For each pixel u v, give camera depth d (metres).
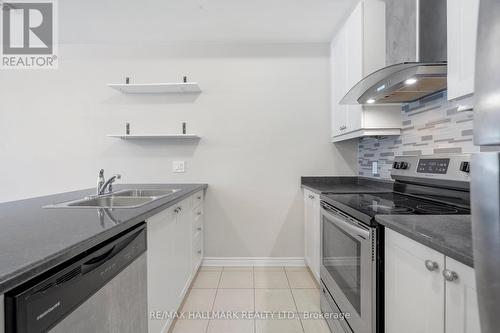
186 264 2.08
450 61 1.12
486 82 0.42
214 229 2.87
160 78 2.85
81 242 0.78
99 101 2.87
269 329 1.80
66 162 2.89
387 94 1.71
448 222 1.01
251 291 2.31
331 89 2.74
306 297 2.21
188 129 2.86
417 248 0.90
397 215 1.14
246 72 2.84
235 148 2.85
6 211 1.22
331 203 1.70
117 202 1.95
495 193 0.40
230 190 2.86
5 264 0.62
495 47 0.41
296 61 2.83
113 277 0.95
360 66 1.94
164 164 2.87
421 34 1.52
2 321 0.58
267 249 2.87
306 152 2.84
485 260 0.42
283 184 2.85
